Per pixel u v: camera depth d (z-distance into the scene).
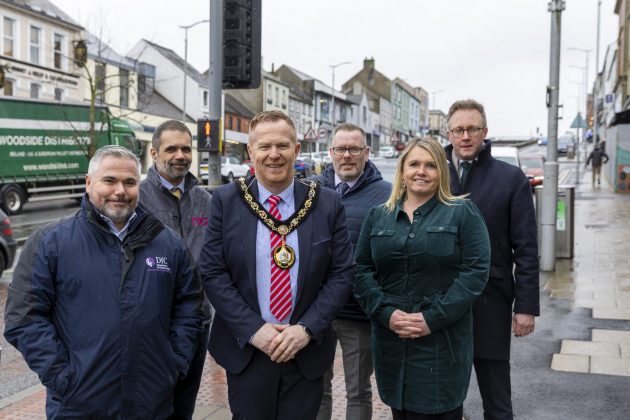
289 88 59.94
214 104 7.86
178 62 48.34
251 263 2.85
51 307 2.64
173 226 3.67
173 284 2.82
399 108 95.75
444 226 3.00
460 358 3.06
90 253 2.63
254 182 3.00
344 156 3.77
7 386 5.11
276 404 2.88
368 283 3.16
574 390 4.62
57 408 2.59
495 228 3.46
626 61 35.88
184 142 3.66
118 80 36.38
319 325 2.82
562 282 8.38
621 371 4.99
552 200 9.14
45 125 20.38
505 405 3.51
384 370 3.15
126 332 2.59
